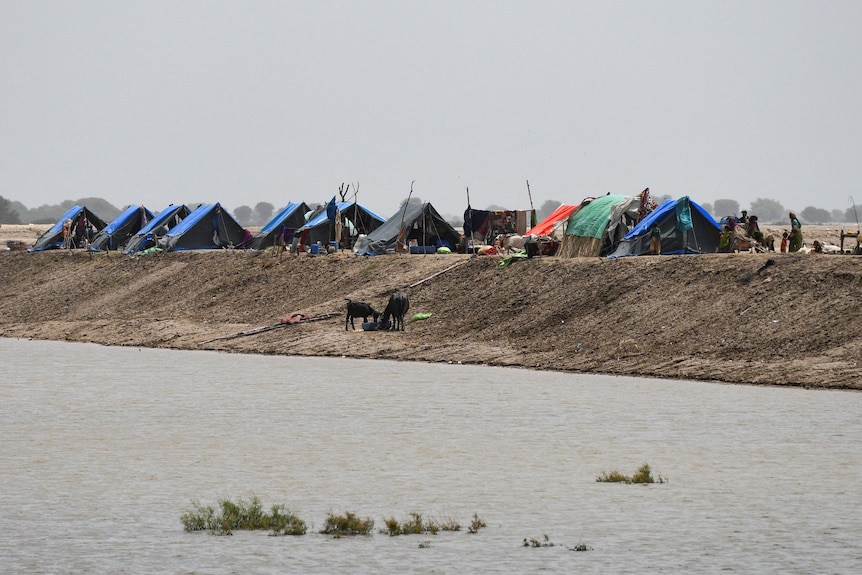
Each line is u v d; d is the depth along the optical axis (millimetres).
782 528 69188
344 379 141375
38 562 62875
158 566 62125
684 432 101375
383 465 88750
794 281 149750
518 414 112438
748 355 138500
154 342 193375
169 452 94562
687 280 160625
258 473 86062
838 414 108750
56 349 188750
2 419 112438
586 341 155375
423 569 61469
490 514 73375
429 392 128750
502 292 179000
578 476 84438
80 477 84750
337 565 62344
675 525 70188
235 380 142125
